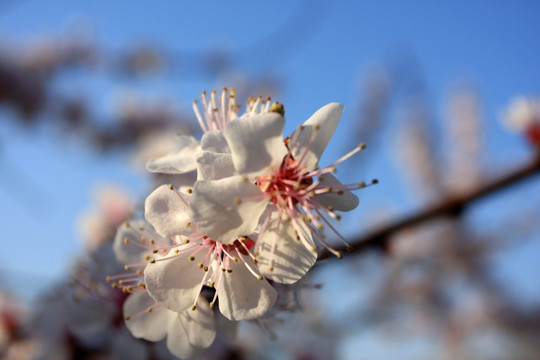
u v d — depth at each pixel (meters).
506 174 0.15
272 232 0.09
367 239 0.14
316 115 0.09
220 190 0.09
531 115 0.16
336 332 0.22
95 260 0.11
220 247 0.09
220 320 0.10
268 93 0.38
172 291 0.09
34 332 0.14
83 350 0.13
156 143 0.18
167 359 0.12
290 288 0.10
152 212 0.09
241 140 0.09
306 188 0.09
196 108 0.10
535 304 0.40
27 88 0.36
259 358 0.17
